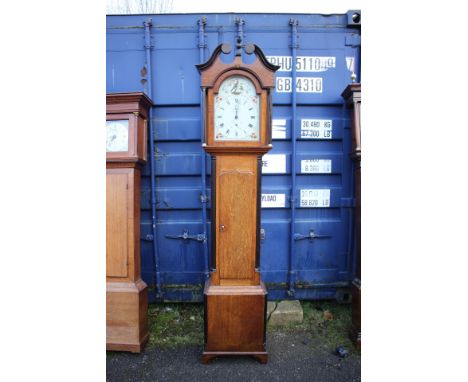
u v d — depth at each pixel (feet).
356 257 8.21
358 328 7.58
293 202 9.07
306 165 9.12
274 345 7.71
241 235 6.89
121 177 7.47
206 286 7.09
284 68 8.99
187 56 8.93
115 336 7.39
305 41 9.00
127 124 7.59
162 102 8.95
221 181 6.80
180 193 9.09
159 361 7.13
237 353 6.97
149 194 9.13
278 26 8.92
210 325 6.93
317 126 9.09
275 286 9.35
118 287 7.39
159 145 9.07
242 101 6.61
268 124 6.61
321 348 7.61
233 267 6.94
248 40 8.93
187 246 9.25
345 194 9.22
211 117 6.58
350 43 9.04
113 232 7.46
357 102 8.13
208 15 8.88
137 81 8.96
